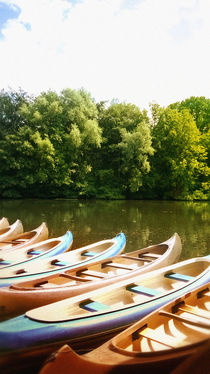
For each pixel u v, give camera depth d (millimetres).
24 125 35875
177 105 45844
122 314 4777
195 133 37156
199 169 37594
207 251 11195
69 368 3412
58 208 24969
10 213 21438
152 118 41438
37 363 4094
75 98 36375
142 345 4367
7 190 35562
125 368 3443
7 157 33844
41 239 11109
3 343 3869
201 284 5949
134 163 35875
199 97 45719
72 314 4828
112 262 7859
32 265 7461
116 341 3980
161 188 38750
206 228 15734
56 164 34500
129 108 39156
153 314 4598
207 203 31234
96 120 38594
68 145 34750
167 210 24016
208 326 4258
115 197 36312
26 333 4062
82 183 36344
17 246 9695
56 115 35094
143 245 12180
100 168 38531
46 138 33094
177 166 35781
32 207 25609
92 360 3432
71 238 10297
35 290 5504
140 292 5711
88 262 7492
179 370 3625
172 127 37906
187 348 3555
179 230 15172
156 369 3500
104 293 5453
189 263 7262
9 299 5309
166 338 4547
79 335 4328
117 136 37938
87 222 17578
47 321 4281
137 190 35156
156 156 38906
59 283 6652
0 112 35875
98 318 4582
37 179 34156
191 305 5484
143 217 19734
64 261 8078
